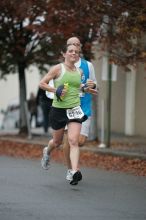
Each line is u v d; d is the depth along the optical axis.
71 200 15.87
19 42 33.47
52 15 25.41
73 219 13.67
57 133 17.80
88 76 18.22
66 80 17.11
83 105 18.30
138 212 14.55
